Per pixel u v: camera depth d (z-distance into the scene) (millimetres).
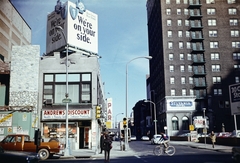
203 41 73750
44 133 27609
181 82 71375
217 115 70438
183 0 75562
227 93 71562
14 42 62344
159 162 15844
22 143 18703
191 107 69562
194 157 19000
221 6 75750
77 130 27734
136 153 24250
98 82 31516
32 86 27734
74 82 28594
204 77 72500
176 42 73312
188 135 52625
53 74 28734
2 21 55188
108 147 16281
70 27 30719
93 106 27953
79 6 32156
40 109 27891
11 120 25594
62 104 27938
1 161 10445
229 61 73312
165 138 22109
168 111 69188
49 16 33781
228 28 74938
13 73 27922
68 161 17250
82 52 32094
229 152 23969
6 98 28562
